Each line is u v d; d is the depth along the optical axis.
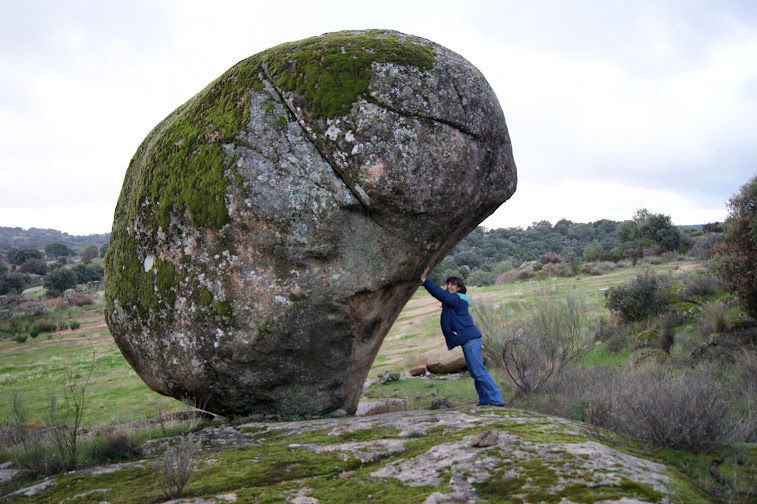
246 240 5.40
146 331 5.98
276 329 5.46
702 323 8.95
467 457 3.47
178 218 5.69
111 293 6.43
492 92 5.83
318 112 5.25
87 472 4.11
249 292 5.45
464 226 5.89
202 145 5.65
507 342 8.23
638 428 4.31
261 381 5.76
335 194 5.28
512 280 30.88
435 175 5.28
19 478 4.21
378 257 5.48
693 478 3.26
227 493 3.27
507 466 3.26
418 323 20.25
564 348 9.27
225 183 5.40
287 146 5.36
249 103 5.54
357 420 5.20
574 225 99.50
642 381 5.95
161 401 10.59
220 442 4.93
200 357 5.68
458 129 5.40
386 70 5.25
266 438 4.89
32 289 66.00
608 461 3.26
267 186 5.32
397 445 3.99
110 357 19.67
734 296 9.11
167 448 4.73
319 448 4.15
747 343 7.52
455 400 8.38
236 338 5.51
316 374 5.86
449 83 5.40
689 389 4.57
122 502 3.32
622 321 11.20
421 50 5.46
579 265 30.09
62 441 4.80
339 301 5.48
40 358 21.34
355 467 3.70
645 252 34.19
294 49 5.63
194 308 5.62
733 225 8.60
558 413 5.71
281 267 5.40
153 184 5.95
